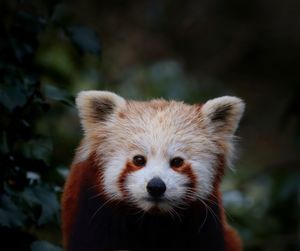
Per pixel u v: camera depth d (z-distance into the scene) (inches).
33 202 359.6
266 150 933.8
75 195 359.6
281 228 575.2
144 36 970.7
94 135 356.8
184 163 342.0
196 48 1067.3
